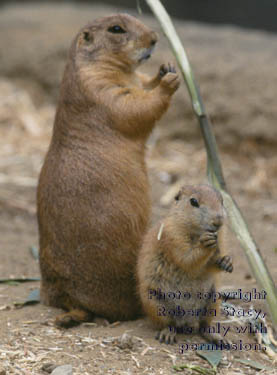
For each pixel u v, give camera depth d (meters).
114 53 12.27
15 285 13.34
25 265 14.73
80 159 11.62
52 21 30.67
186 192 10.59
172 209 10.66
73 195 11.43
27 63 27.12
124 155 11.73
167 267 10.67
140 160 11.99
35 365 9.62
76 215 11.37
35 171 21.12
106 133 11.82
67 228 11.41
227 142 23.62
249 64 24.92
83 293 11.52
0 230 17.28
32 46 27.69
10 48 28.03
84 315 11.48
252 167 22.83
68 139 11.84
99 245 11.32
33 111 25.17
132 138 11.95
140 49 12.34
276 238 17.52
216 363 10.07
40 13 32.81
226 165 22.95
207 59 25.34
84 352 10.16
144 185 11.87
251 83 24.11
